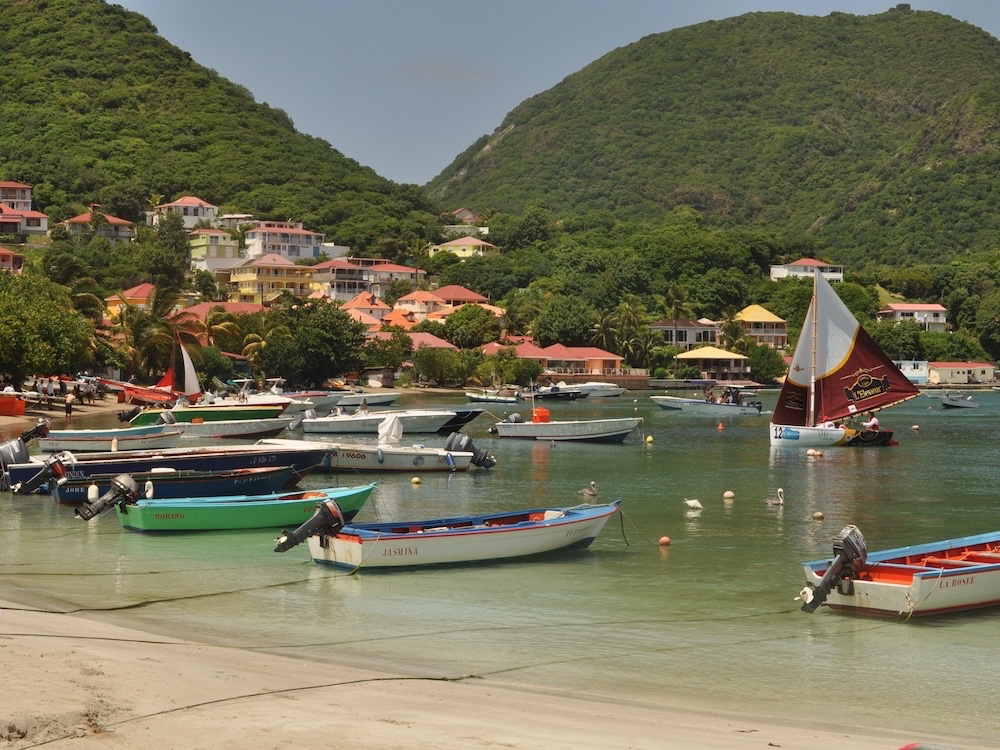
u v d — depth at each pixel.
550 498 49.00
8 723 15.99
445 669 22.22
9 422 79.25
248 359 143.62
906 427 104.44
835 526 42.12
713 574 32.56
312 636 24.83
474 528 33.03
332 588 29.81
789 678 22.19
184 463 47.31
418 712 17.98
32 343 86.56
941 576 26.42
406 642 24.50
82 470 45.06
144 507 36.97
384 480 55.06
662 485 54.97
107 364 114.88
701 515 44.72
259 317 151.12
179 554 34.25
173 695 18.14
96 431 59.59
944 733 18.84
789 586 30.98
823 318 76.19
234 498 38.44
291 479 49.25
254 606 27.70
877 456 72.06
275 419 82.38
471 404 131.62
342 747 15.76
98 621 25.45
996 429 101.38
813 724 19.05
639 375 195.50
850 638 25.22
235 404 82.69
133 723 16.53
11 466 45.84
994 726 19.39
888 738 18.28
